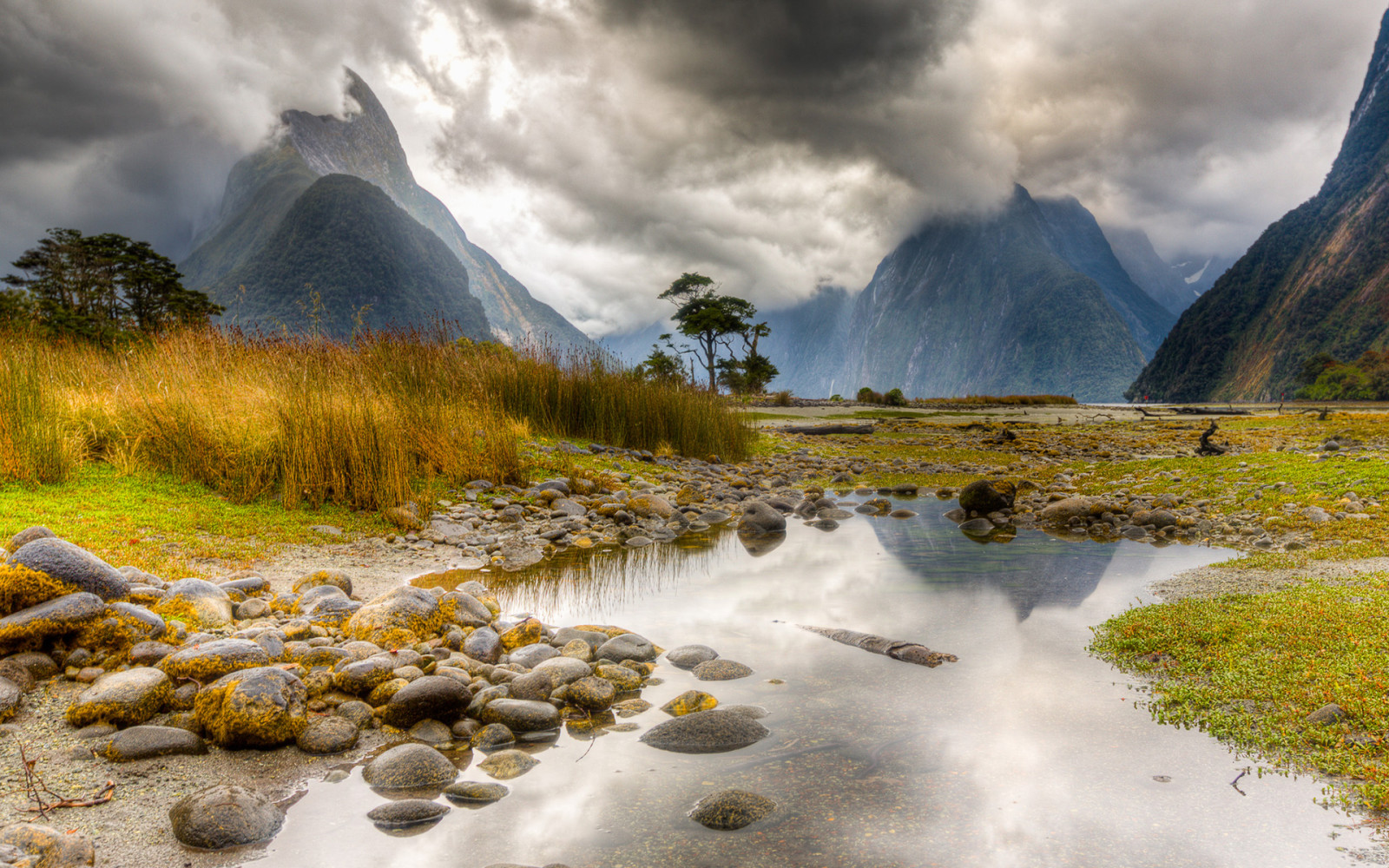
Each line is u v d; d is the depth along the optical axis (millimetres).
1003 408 53000
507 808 2877
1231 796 2869
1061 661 4512
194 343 10211
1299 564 6438
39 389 7535
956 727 3559
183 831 2561
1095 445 22188
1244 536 8367
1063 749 3314
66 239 42219
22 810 2617
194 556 5910
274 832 2672
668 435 15141
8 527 5551
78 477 7293
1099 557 7680
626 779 3111
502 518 8781
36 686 3482
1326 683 3686
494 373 13469
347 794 2980
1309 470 11094
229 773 3074
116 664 3637
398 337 12516
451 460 9719
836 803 2863
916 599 6047
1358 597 5207
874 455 19172
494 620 5250
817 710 3795
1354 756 3066
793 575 6980
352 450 8211
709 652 4668
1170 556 7605
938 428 29625
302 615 4832
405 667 3967
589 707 3861
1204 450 17641
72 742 3098
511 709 3654
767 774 3123
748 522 9430
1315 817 2709
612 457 12875
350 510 8148
